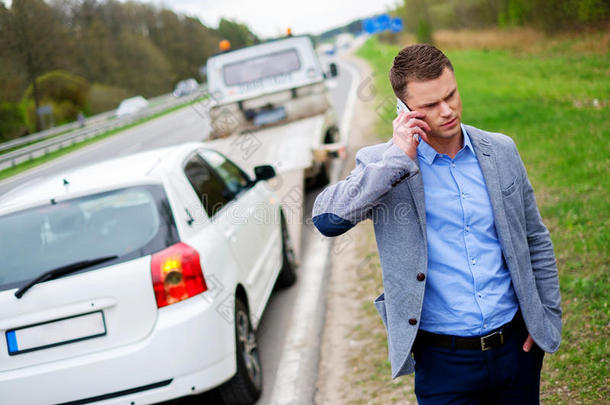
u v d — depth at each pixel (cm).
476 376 199
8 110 3347
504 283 199
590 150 709
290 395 396
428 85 185
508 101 1245
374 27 2412
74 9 5700
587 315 368
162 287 335
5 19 2914
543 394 309
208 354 340
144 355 328
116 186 379
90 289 330
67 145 2389
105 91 5031
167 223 362
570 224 511
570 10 1855
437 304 200
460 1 3381
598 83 1149
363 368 407
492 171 197
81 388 328
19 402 329
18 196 402
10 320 330
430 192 198
